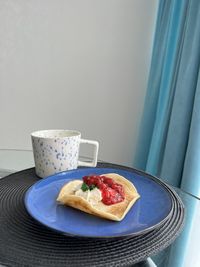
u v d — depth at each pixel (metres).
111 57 1.04
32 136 0.46
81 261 0.28
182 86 0.75
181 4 0.77
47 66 1.10
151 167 0.85
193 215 0.42
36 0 1.04
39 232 0.32
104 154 1.13
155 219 0.32
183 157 0.78
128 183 0.42
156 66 0.88
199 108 0.70
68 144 0.45
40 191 0.39
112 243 0.30
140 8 0.97
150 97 0.90
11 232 0.32
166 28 0.84
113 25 1.00
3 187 0.45
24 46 1.09
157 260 0.35
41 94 1.13
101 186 0.37
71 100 1.11
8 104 1.17
